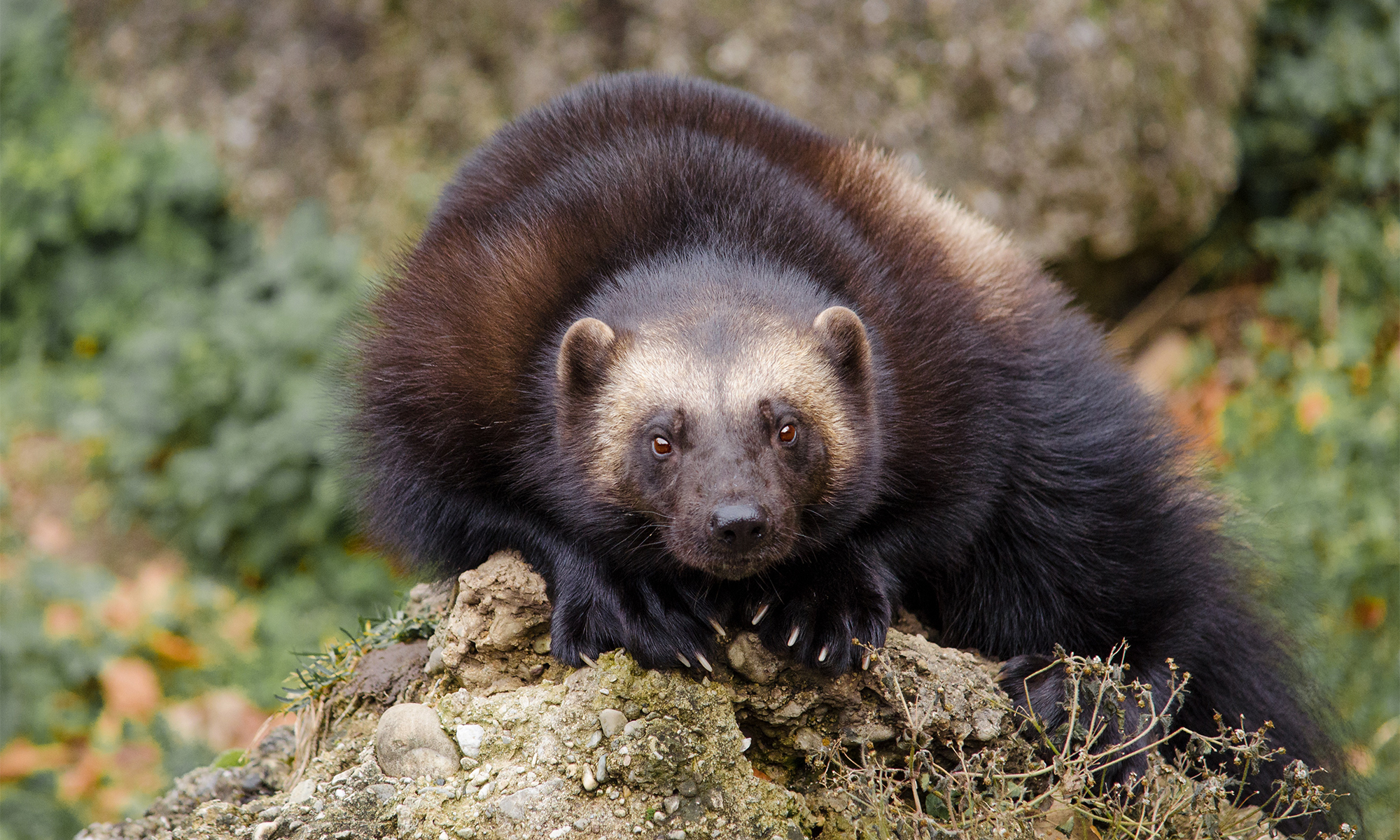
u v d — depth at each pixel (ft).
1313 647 31.37
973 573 26.96
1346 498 44.21
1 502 54.54
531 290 24.29
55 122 64.28
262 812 22.53
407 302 25.08
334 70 56.34
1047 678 25.43
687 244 24.84
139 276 60.75
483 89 53.83
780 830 21.66
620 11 51.42
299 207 57.26
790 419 22.06
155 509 54.60
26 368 61.41
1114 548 26.35
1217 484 29.96
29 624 46.52
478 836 21.22
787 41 49.83
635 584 23.48
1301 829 27.43
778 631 23.34
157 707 44.98
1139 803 22.93
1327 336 51.88
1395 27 55.01
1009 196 49.70
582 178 25.43
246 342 53.47
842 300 24.54
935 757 23.58
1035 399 26.04
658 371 22.25
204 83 60.18
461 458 24.06
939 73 49.49
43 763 43.60
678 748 21.86
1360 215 53.88
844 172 26.86
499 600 23.86
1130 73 50.01
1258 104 56.34
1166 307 55.93
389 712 22.45
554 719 22.22
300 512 51.60
